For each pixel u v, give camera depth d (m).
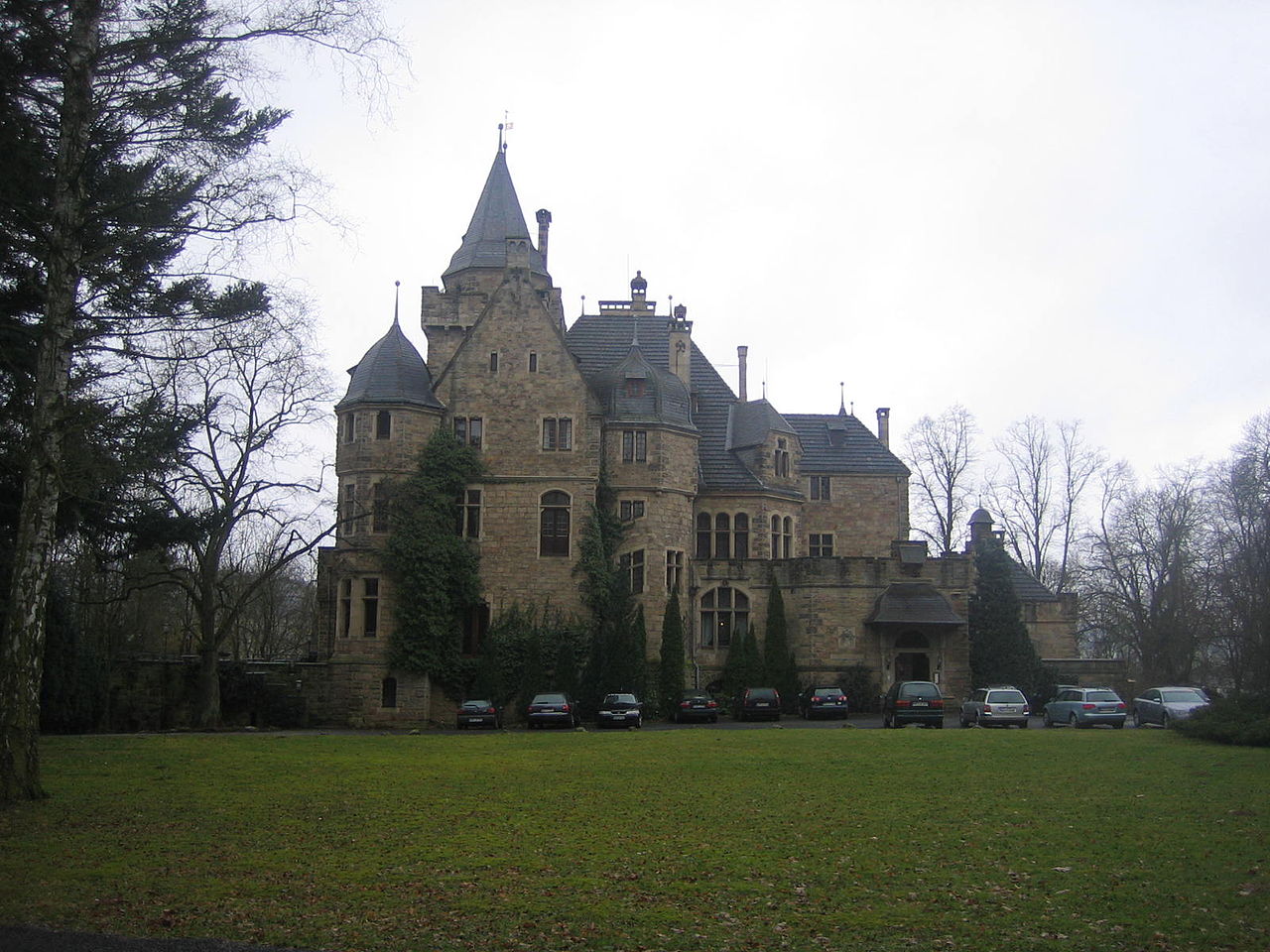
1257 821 20.14
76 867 16.25
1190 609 71.38
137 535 39.28
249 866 16.50
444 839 18.62
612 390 58.06
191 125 22.72
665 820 20.52
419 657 52.06
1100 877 16.03
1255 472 60.94
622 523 56.62
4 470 28.52
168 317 26.14
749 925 13.70
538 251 70.00
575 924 13.71
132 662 50.44
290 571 83.00
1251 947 12.90
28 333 23.59
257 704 51.84
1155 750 31.78
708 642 57.81
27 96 21.64
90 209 23.61
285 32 21.50
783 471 63.84
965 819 20.61
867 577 56.91
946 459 80.94
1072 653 67.31
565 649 53.19
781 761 29.38
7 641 21.34
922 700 45.34
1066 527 80.62
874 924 13.73
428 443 54.28
